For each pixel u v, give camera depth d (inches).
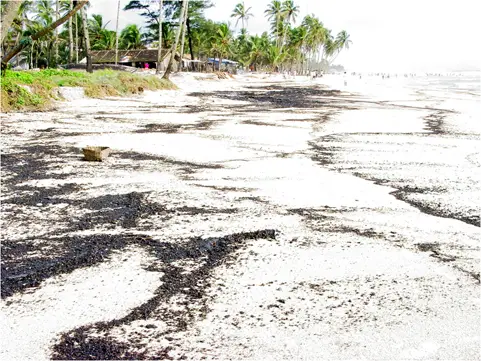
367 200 224.7
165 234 175.5
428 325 114.6
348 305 124.2
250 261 151.9
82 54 2144.4
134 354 101.8
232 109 666.2
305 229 182.9
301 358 100.7
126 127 457.1
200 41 2484.0
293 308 122.3
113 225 185.0
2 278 138.3
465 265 151.8
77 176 263.4
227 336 108.9
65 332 110.4
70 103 651.5
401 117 597.0
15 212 200.1
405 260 154.7
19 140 376.2
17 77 615.5
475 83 2481.5
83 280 137.2
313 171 284.0
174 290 131.5
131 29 2356.1
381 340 107.9
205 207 209.5
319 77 3412.9
